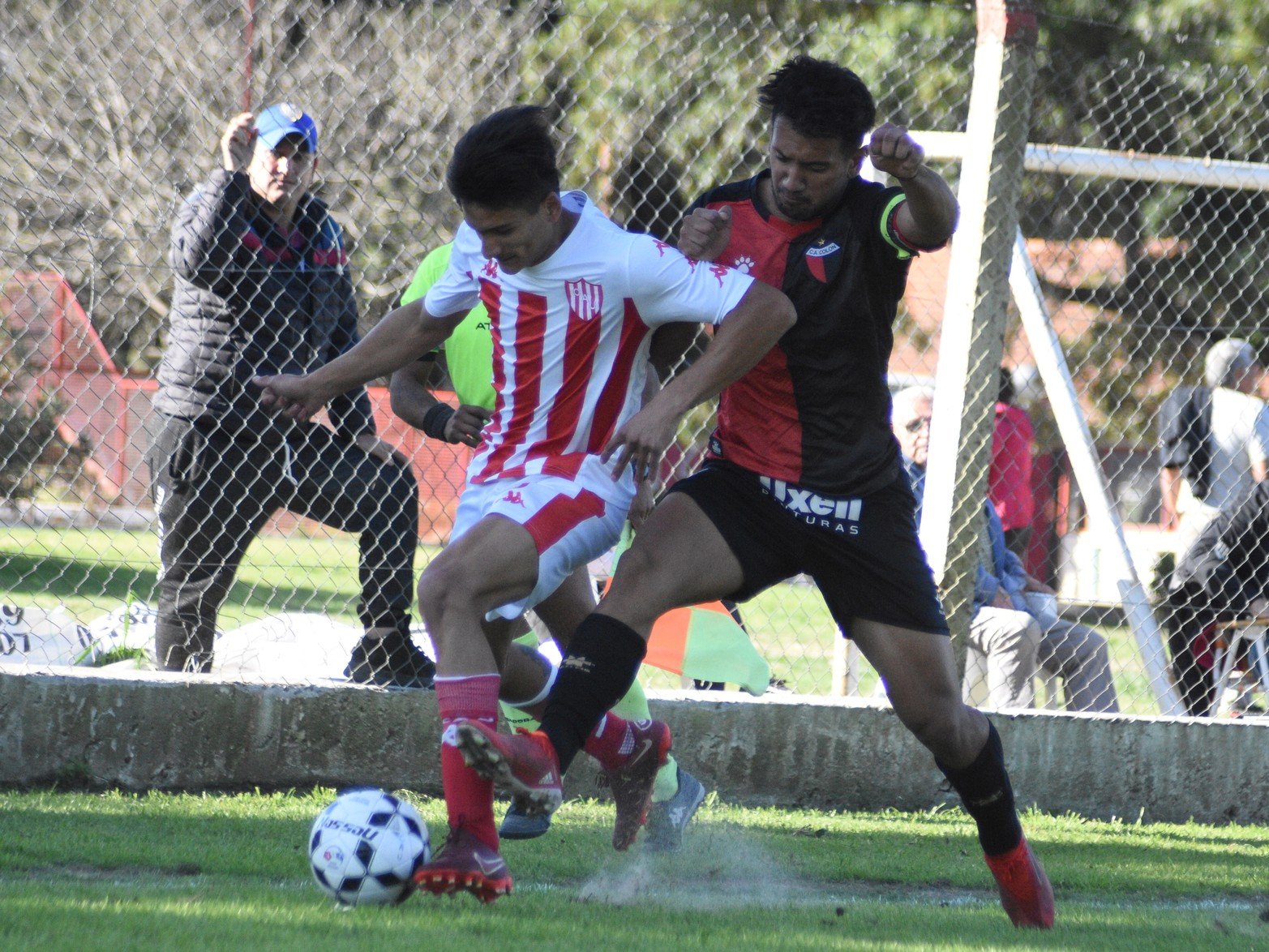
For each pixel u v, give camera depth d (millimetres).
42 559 23047
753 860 15812
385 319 13109
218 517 19594
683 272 11656
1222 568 24234
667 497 12578
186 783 18609
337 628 23719
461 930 10109
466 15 25031
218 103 25797
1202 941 12039
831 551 12383
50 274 25203
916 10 34375
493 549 11352
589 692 11500
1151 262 38312
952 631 20578
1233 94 31141
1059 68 38781
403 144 25516
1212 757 21922
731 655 18859
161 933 9344
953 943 11086
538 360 11906
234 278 19328
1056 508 37562
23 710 18172
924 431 24078
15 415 24875
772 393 12406
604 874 14422
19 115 25156
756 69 24750
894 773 20750
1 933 9008
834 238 12219
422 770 19375
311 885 12672
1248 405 25109
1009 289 20734
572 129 24375
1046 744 21312
